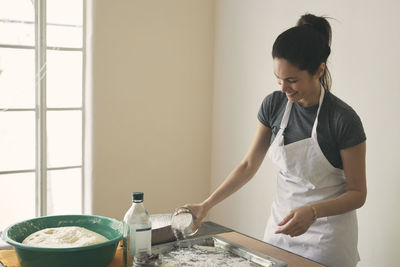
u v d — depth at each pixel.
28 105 2.89
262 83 2.96
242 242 1.60
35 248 1.21
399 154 2.19
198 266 1.35
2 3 2.73
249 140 3.10
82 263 1.26
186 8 3.25
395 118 2.20
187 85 3.33
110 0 2.95
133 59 3.08
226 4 3.25
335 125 1.66
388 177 2.25
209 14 3.35
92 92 2.98
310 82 1.60
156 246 1.48
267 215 2.97
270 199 2.94
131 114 3.12
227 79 3.28
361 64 2.35
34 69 2.87
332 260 1.74
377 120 2.29
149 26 3.11
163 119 3.25
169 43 3.21
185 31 3.26
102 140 3.04
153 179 3.27
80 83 3.06
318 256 1.75
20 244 1.23
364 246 2.39
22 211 2.97
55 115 2.99
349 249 1.76
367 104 2.33
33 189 2.98
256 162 1.95
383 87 2.25
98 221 1.51
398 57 2.17
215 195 1.87
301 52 1.52
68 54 2.98
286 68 1.54
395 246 2.23
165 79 3.22
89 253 1.26
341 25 2.44
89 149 3.05
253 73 3.03
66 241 1.33
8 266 1.32
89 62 2.98
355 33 2.37
